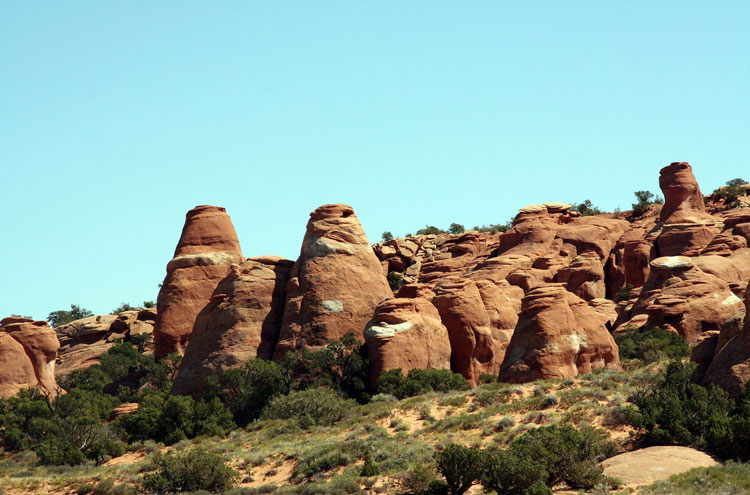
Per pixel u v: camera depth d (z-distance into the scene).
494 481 44.50
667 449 47.59
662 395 54.03
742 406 49.72
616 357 71.12
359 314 85.81
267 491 51.91
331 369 78.69
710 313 83.12
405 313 79.44
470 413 60.50
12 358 94.31
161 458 58.88
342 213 92.69
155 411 74.88
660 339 75.62
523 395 61.59
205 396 79.94
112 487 57.28
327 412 67.38
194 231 104.31
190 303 100.81
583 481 44.66
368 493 48.28
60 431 73.75
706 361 59.25
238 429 71.12
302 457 56.38
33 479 61.03
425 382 72.44
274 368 79.25
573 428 49.38
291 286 88.12
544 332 68.25
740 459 45.91
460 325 82.00
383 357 76.69
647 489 42.47
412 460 52.38
